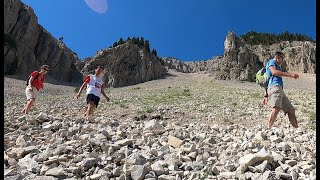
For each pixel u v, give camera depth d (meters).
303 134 9.43
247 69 106.19
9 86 62.25
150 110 21.56
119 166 5.65
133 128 9.91
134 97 36.22
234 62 108.44
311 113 21.78
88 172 5.36
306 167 5.70
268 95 9.60
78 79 96.25
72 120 10.88
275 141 7.97
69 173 5.28
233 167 5.58
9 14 86.25
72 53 102.12
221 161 6.09
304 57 124.56
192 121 17.75
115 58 98.06
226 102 30.11
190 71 166.12
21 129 9.31
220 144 7.76
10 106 20.34
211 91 48.94
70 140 7.92
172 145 7.32
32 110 17.14
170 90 52.84
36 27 93.25
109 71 96.12
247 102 30.42
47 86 72.44
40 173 5.32
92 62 97.00
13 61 84.00
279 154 6.28
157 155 6.37
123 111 21.14
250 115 20.80
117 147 6.66
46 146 7.11
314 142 8.38
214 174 5.43
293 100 33.09
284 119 18.06
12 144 7.61
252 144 7.23
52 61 94.25
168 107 23.97
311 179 5.05
